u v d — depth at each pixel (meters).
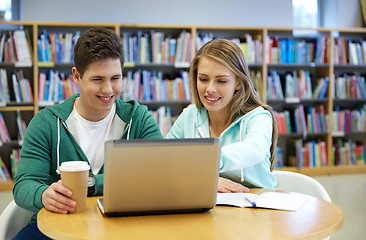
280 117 5.84
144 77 5.35
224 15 5.89
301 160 5.86
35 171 1.67
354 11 6.28
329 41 5.93
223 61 1.86
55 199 1.37
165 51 5.41
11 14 5.45
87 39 1.60
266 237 1.14
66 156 1.78
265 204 1.47
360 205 4.20
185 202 1.35
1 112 5.29
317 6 6.57
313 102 6.18
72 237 1.15
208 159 1.33
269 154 2.05
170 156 1.30
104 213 1.35
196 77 2.08
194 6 5.80
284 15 6.07
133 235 1.16
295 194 1.65
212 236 1.15
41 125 1.75
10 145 5.28
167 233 1.18
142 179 1.30
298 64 5.80
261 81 5.70
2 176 5.03
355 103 6.36
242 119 2.01
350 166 6.04
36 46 5.05
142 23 5.67
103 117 1.84
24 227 1.66
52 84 5.09
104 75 1.60
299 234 1.17
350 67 6.30
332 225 1.25
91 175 1.64
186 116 2.22
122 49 1.67
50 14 5.44
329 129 5.94
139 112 1.93
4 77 5.07
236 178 1.97
